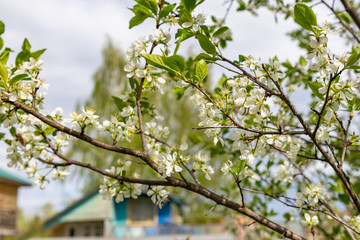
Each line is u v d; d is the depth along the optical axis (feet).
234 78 6.13
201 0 6.21
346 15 10.91
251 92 5.73
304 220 7.11
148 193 7.29
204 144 10.81
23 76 5.75
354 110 5.84
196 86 5.87
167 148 7.79
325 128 5.96
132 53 6.54
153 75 6.91
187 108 56.75
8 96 5.83
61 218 53.42
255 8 11.87
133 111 7.23
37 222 96.58
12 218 56.08
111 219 51.34
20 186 57.72
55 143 7.39
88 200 53.01
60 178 7.61
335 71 5.00
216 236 40.93
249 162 6.04
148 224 50.75
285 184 10.07
